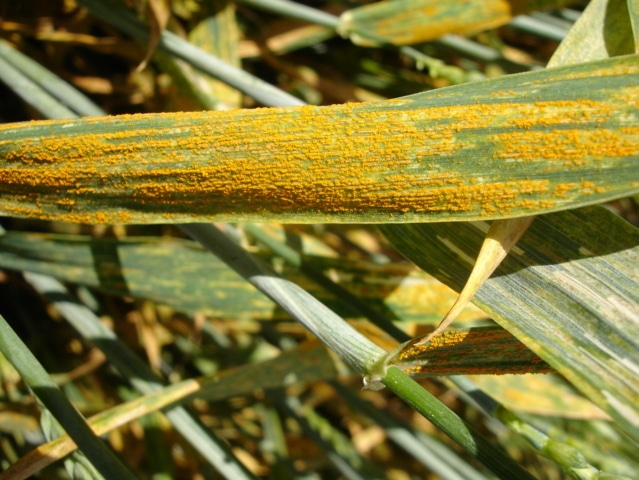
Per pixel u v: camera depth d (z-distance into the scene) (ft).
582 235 0.30
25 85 0.44
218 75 0.45
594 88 0.28
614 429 0.60
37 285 0.46
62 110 0.44
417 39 0.56
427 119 0.29
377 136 0.29
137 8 0.50
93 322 0.46
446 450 0.55
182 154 0.30
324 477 0.59
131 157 0.31
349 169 0.29
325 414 0.63
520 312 0.29
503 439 0.62
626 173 0.27
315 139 0.29
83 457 0.35
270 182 0.29
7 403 0.48
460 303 0.28
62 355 0.55
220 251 0.35
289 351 0.46
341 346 0.31
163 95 0.58
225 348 0.55
